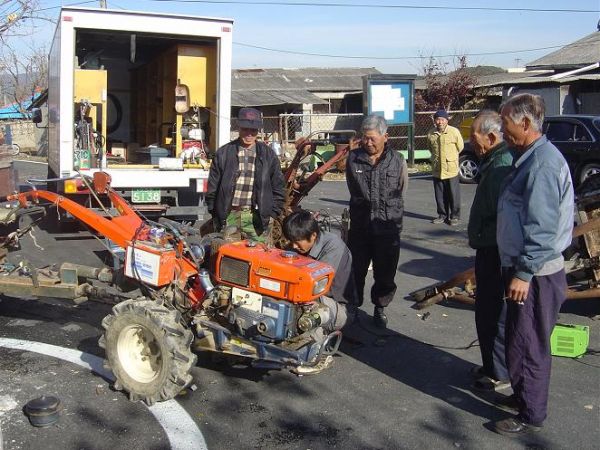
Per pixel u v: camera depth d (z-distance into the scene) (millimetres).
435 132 10977
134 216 5066
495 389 4762
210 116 10133
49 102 11531
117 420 4238
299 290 4160
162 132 11273
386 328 6082
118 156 11750
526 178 3896
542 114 3918
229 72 9664
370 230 5738
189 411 4387
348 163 5809
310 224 4746
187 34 9406
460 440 4086
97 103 9648
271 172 6309
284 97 32844
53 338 5668
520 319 4008
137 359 4516
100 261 8336
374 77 21438
